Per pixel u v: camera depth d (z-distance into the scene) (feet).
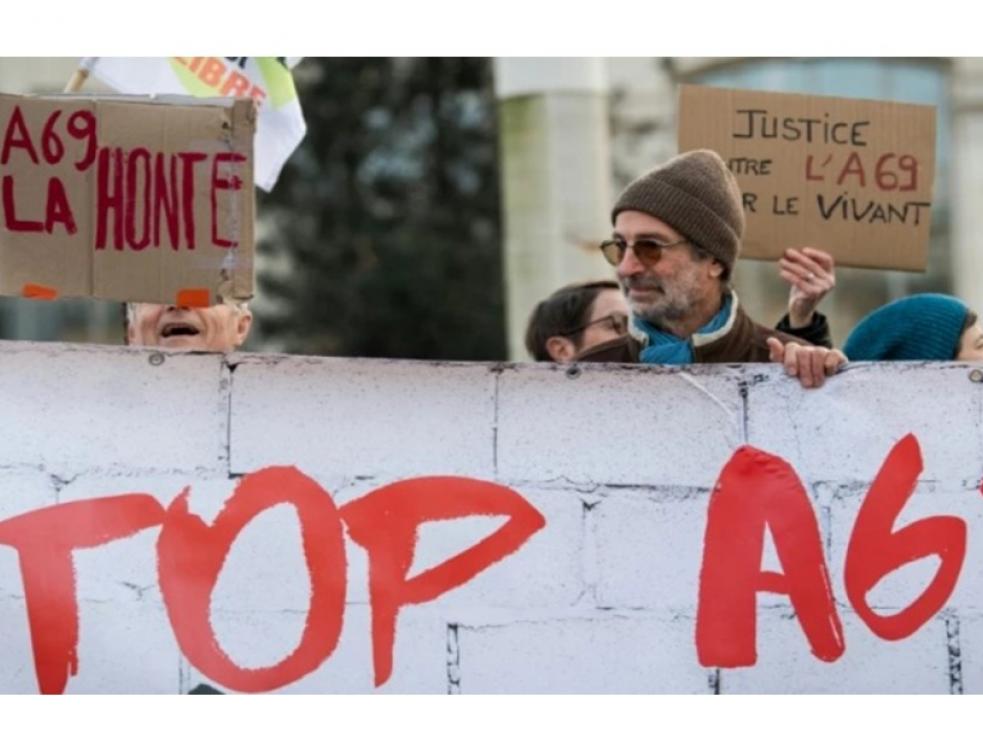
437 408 22.21
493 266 77.51
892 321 25.99
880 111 26.99
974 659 22.03
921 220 27.02
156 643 21.88
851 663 22.03
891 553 22.12
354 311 76.79
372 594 22.00
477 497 22.13
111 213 21.75
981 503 22.13
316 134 78.59
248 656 21.90
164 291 21.77
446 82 79.05
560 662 22.03
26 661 21.80
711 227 23.76
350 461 22.13
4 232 21.67
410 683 21.95
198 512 22.03
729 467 22.22
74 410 22.06
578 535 22.13
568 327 28.40
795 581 22.12
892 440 22.21
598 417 22.24
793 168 26.89
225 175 21.83
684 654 22.04
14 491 21.97
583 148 39.68
